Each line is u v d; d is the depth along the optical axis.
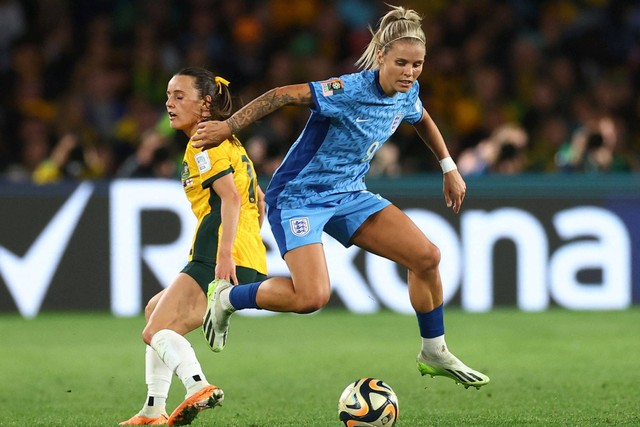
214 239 19.62
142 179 39.12
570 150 44.31
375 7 55.44
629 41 54.34
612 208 40.19
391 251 20.17
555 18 53.94
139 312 39.12
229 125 18.34
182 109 19.72
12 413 21.55
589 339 33.41
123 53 50.97
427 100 50.91
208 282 19.53
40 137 45.38
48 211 38.91
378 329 36.09
